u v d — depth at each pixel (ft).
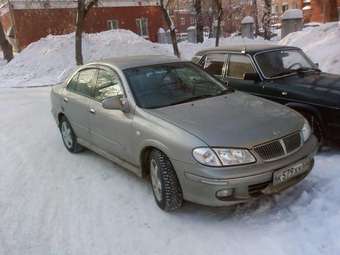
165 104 14.38
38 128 26.61
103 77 16.87
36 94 42.98
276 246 10.90
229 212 12.97
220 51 22.57
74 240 12.23
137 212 13.60
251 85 20.03
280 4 122.62
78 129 18.89
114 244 11.85
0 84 53.26
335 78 18.93
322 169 15.62
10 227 13.29
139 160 14.12
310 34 43.91
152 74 15.74
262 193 11.76
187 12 115.65
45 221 13.52
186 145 11.73
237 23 106.11
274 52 21.09
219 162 11.27
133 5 97.81
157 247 11.52
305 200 13.03
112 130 15.49
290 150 12.21
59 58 59.41
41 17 85.87
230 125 12.20
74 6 86.69
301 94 17.78
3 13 94.58
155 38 102.32
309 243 10.82
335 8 56.70
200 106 13.91
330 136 17.03
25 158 20.27
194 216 13.00
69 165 18.75
